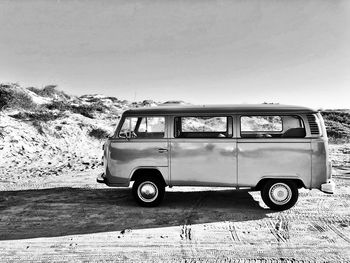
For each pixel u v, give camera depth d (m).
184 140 7.02
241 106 7.05
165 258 4.87
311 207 7.37
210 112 6.99
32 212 7.11
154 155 7.11
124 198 8.27
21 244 5.41
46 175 11.53
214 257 4.88
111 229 6.06
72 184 10.00
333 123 34.34
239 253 5.01
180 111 7.10
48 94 28.69
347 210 7.14
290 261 4.73
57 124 19.62
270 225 6.22
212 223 6.34
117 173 7.23
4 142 15.21
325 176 6.64
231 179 6.89
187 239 5.57
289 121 7.45
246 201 7.92
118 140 7.24
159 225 6.25
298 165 6.70
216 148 6.91
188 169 7.01
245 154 6.83
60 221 6.52
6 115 18.20
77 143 18.56
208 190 9.12
